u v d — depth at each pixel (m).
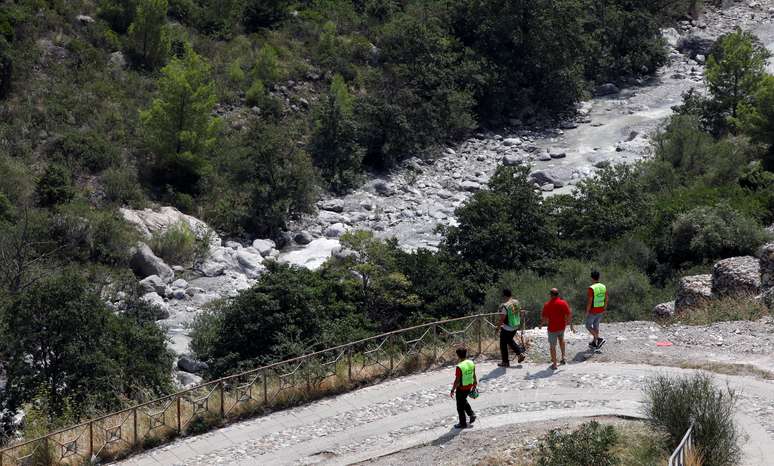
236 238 80.25
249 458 30.55
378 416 32.88
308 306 48.34
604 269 57.94
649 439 28.62
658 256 61.94
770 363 34.75
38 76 84.94
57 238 68.69
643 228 64.62
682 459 25.69
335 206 86.69
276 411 34.00
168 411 34.34
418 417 32.47
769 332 38.12
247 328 47.00
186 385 48.00
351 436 31.55
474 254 62.41
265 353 46.47
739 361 35.16
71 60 87.69
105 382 39.59
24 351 40.88
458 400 31.05
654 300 53.47
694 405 27.86
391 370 36.38
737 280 44.62
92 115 83.94
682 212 63.91
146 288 68.00
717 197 66.81
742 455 27.48
